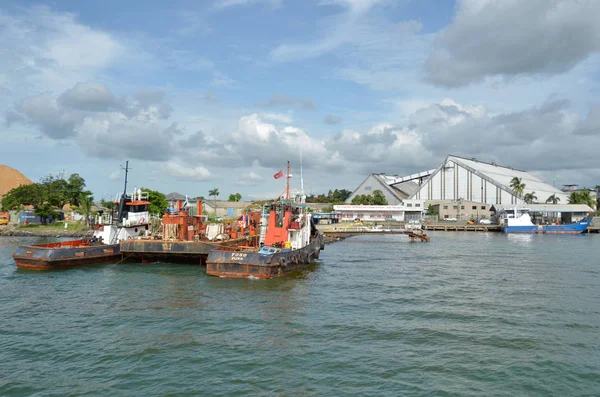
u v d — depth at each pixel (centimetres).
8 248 5478
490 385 1403
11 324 2009
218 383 1405
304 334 1889
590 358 1638
